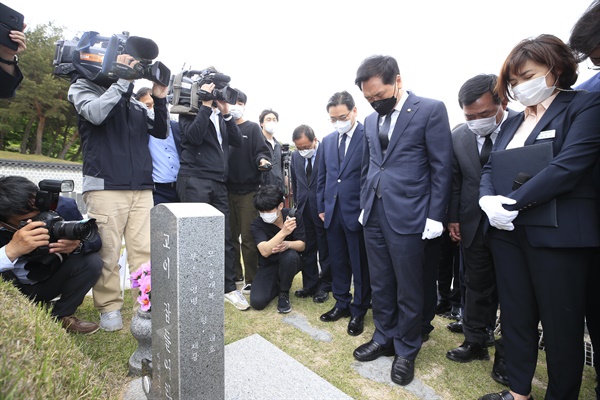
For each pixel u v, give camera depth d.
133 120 2.65
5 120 26.83
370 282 2.43
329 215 2.81
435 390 1.95
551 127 1.58
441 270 3.07
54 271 2.29
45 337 1.32
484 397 1.80
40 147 28.41
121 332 2.47
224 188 3.23
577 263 1.50
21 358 1.08
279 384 1.86
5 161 19.53
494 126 2.09
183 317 1.33
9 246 1.92
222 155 3.17
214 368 1.44
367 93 2.10
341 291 2.91
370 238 2.26
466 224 2.19
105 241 2.47
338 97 2.64
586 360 2.26
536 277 1.57
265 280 3.21
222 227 1.42
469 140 2.26
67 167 21.41
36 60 26.56
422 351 2.39
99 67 2.46
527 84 1.56
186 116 3.01
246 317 2.93
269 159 3.69
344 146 2.80
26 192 2.03
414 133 2.07
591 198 1.49
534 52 1.52
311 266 3.54
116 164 2.46
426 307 2.42
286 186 5.21
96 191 2.44
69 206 2.58
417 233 2.03
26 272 2.27
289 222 3.11
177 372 1.35
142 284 2.00
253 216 3.70
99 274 2.44
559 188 1.44
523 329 1.68
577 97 1.54
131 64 2.34
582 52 1.57
